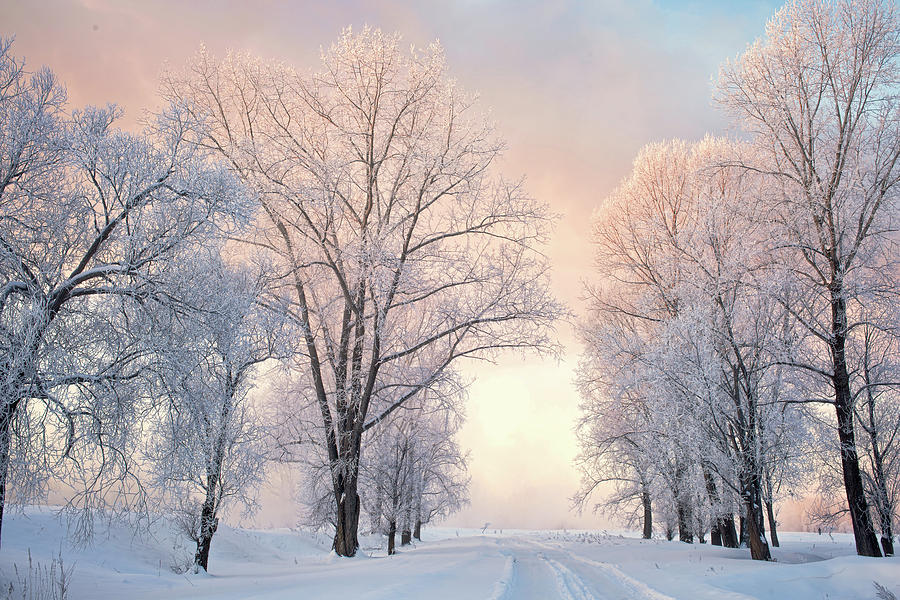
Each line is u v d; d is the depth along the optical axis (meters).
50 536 16.83
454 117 21.34
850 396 15.70
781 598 10.71
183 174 11.09
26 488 9.09
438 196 21.14
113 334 10.02
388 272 18.91
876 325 15.42
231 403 14.98
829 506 18.44
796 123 16.88
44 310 9.07
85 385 9.61
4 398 8.48
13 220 9.91
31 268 10.05
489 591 9.05
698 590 10.05
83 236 10.60
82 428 9.30
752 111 17.53
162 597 9.34
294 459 20.38
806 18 16.58
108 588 11.47
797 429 16.08
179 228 10.78
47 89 10.59
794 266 16.56
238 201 11.68
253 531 28.28
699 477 19.69
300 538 28.48
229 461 15.89
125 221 10.62
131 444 9.99
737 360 16.12
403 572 12.19
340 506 19.52
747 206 17.31
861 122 15.88
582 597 9.27
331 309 20.91
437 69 21.08
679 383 16.50
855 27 15.89
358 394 20.05
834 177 16.03
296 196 19.30
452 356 20.31
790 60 16.72
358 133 20.92
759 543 15.40
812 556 17.67
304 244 20.44
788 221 16.48
